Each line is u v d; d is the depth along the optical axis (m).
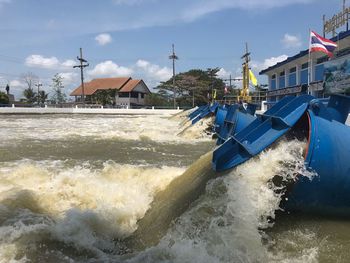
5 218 6.30
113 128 26.69
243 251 4.83
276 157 5.77
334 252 4.80
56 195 7.70
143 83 98.62
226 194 5.59
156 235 5.71
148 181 9.06
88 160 12.63
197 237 5.18
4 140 18.25
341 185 5.54
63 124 31.20
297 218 5.66
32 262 4.91
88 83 99.81
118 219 6.59
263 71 51.19
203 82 99.06
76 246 5.43
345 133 5.87
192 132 20.95
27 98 90.19
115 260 5.02
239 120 11.79
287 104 6.30
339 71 22.05
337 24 32.28
